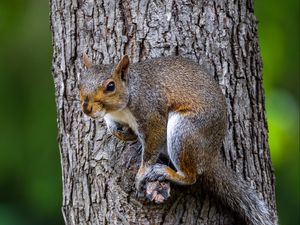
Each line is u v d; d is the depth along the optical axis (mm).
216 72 12000
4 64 20234
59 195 20062
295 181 19188
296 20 19672
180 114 11414
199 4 12023
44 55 20156
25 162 20219
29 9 20312
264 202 11945
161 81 11531
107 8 12031
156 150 11438
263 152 12242
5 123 20219
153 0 11953
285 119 18312
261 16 19422
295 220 19703
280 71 19078
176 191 11469
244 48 12227
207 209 11672
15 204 20594
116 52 11961
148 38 11906
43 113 20094
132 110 11500
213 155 11477
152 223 11453
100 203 11734
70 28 12227
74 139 12055
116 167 11602
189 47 11938
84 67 12070
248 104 12156
